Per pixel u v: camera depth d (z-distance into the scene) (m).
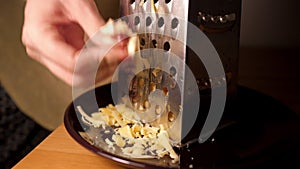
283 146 0.64
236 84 0.71
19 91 1.19
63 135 0.73
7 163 1.26
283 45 1.12
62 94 1.16
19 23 1.12
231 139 0.66
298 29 1.10
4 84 1.19
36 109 1.19
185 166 0.59
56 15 0.87
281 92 0.94
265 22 1.11
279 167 0.63
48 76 1.15
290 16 1.09
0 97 1.45
